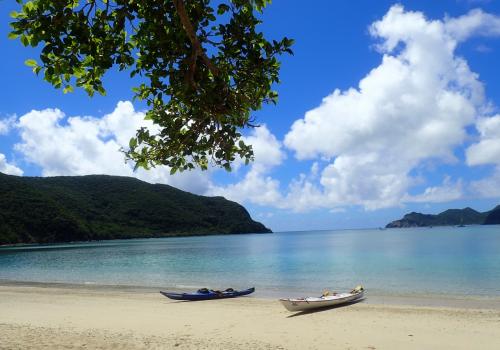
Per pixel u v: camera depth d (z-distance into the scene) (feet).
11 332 48.44
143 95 18.16
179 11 14.28
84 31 14.79
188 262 186.19
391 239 394.32
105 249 330.54
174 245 381.60
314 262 165.17
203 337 48.47
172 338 47.19
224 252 254.88
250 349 42.24
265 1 16.61
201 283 110.01
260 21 16.40
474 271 118.52
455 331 49.88
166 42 15.81
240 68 16.97
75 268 167.94
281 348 43.06
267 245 346.33
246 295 83.92
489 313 59.77
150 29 15.87
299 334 49.93
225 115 17.13
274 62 16.85
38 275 140.87
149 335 49.06
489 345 44.24
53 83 16.26
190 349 41.22
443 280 102.68
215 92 16.10
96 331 51.34
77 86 16.66
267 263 168.96
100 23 15.26
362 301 72.23
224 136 17.52
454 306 67.31
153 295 86.02
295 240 461.37
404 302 71.72
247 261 181.88
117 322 58.49
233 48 16.53
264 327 54.13
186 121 17.75
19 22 14.32
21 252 307.37
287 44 16.55
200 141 17.63
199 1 16.12
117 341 44.11
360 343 45.57
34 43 14.67
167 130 17.71
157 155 18.02
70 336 46.39
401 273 119.14
